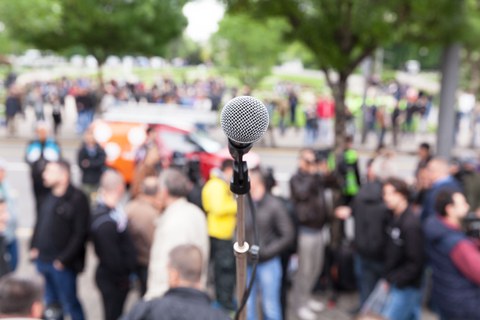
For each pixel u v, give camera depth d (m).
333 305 6.14
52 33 16.17
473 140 20.20
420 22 6.65
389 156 8.07
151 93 24.80
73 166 14.28
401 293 4.67
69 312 5.00
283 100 23.22
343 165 7.32
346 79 7.27
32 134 19.69
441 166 5.66
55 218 4.77
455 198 4.12
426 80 48.59
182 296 2.87
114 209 4.73
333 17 6.52
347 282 6.23
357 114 25.06
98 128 11.42
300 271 5.72
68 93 27.42
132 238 4.86
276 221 4.79
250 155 6.47
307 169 5.67
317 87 38.66
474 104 20.80
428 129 23.52
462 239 4.06
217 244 5.41
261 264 4.86
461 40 6.70
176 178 4.45
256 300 4.90
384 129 19.30
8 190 5.80
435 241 4.17
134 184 6.62
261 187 4.86
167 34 17.30
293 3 6.61
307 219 5.53
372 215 5.11
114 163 11.40
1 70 43.06
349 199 7.39
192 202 5.88
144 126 11.31
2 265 5.09
